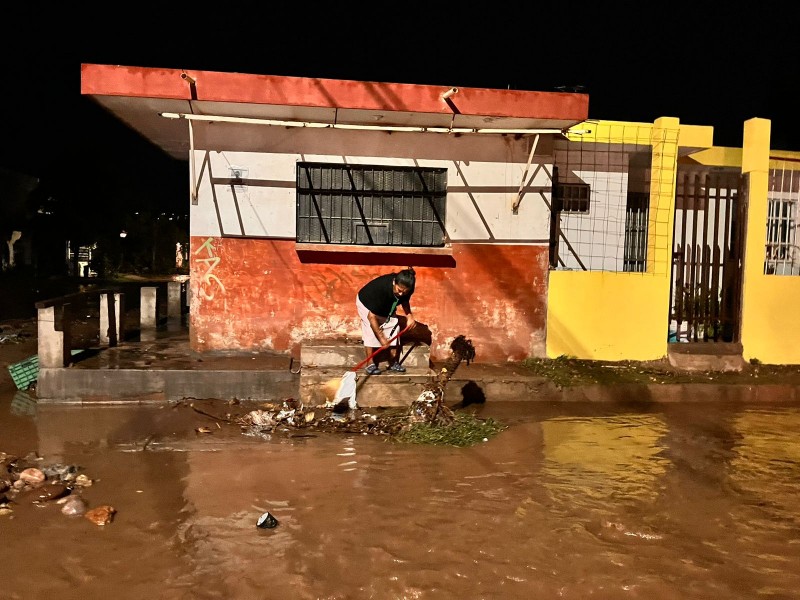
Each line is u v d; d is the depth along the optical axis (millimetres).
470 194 8828
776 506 4793
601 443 6355
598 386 8211
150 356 8344
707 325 9742
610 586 3596
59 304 7496
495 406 7828
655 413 7680
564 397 8156
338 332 8672
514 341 9055
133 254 39781
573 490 5043
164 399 7465
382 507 4613
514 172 8859
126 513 4430
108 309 9000
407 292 7121
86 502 4602
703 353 9305
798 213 11484
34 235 28391
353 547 3980
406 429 6508
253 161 8391
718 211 9578
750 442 6484
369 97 7500
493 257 8922
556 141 9609
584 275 9102
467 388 7980
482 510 4598
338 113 7762
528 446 6207
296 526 4266
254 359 8305
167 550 3898
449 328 8930
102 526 4211
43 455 5625
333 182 8688
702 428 7020
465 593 3492
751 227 9445
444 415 6816
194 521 4316
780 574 3768
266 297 8547
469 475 5340
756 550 4070
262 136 8367
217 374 7535
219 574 3625
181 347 9031
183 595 3404
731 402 8398
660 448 6230
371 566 3750
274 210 8477
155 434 6289
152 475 5184
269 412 6980
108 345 8984
